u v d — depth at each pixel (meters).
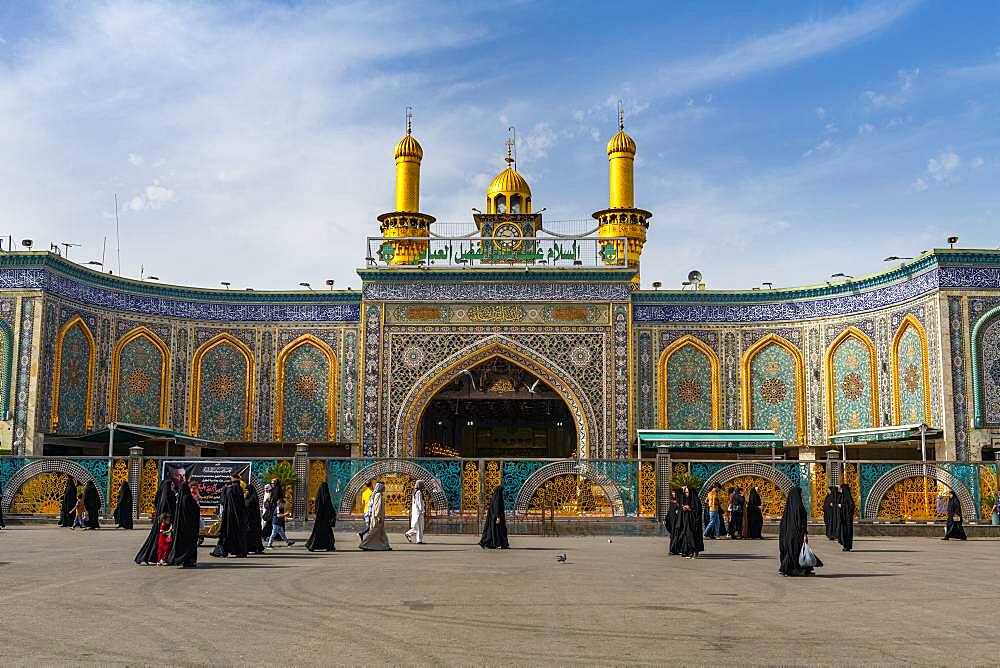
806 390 20.25
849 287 19.81
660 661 5.12
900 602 7.34
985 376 17.61
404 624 6.18
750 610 6.88
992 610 6.94
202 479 15.18
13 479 15.62
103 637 5.68
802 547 9.13
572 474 15.26
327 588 7.96
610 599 7.39
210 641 5.58
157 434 18.00
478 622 6.28
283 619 6.35
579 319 20.62
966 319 17.70
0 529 14.68
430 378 20.52
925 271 18.17
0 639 5.61
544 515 14.98
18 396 18.11
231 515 10.91
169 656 5.17
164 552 9.67
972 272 17.83
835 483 15.00
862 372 19.52
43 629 5.93
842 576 9.20
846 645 5.57
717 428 20.55
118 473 15.52
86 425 19.48
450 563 10.28
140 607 6.82
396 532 15.10
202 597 7.35
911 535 14.95
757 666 5.02
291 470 15.24
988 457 17.38
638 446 19.81
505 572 9.34
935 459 18.06
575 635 5.84
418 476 15.30
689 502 11.47
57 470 15.64
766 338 20.62
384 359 20.61
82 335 19.50
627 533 14.97
